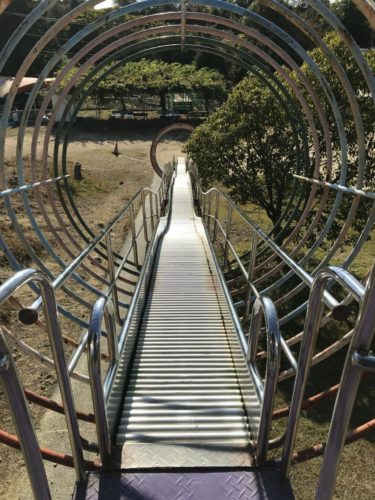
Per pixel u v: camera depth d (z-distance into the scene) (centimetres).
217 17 366
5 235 922
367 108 695
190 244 659
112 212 1288
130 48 454
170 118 3259
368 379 548
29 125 2736
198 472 178
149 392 259
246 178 866
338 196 370
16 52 3434
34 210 1178
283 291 779
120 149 2514
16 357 544
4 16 3466
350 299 205
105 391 198
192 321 375
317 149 430
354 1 195
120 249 965
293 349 629
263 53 395
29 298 688
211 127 950
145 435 212
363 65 279
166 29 385
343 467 420
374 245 1008
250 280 355
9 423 444
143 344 329
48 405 218
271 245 269
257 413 200
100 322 166
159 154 2503
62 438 425
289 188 859
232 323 347
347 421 101
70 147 2411
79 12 298
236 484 172
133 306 331
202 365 297
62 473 384
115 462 186
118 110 3362
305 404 221
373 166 724
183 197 1242
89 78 458
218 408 241
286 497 166
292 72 785
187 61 3975
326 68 707
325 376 564
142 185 1714
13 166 1542
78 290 744
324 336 652
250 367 221
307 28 309
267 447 181
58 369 144
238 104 846
